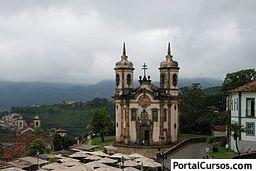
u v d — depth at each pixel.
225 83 117.88
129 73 103.00
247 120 74.75
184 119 122.81
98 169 54.62
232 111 81.00
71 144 128.50
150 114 100.00
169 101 100.44
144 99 100.06
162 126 99.56
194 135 117.38
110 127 113.56
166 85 101.94
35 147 115.94
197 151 87.12
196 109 123.19
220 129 107.88
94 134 126.00
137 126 100.19
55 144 128.38
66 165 58.69
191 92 125.31
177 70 102.38
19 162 65.19
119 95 102.19
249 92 74.56
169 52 103.69
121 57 104.44
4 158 103.50
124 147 96.50
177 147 90.31
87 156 70.31
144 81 101.19
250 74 115.69
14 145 146.75
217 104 124.38
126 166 62.12
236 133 72.62
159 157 79.25
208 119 117.88
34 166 66.25
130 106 100.94
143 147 94.69
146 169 65.94
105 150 83.44
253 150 73.19
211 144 95.69
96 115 110.31
